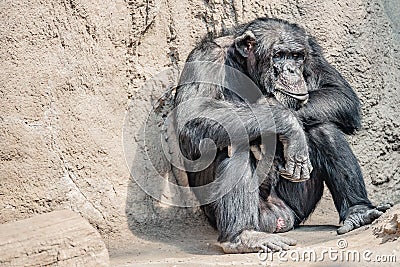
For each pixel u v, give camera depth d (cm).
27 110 1236
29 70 1246
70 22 1300
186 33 1437
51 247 918
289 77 1249
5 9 1243
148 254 1164
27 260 901
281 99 1247
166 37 1421
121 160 1326
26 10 1259
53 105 1264
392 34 1600
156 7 1397
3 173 1209
